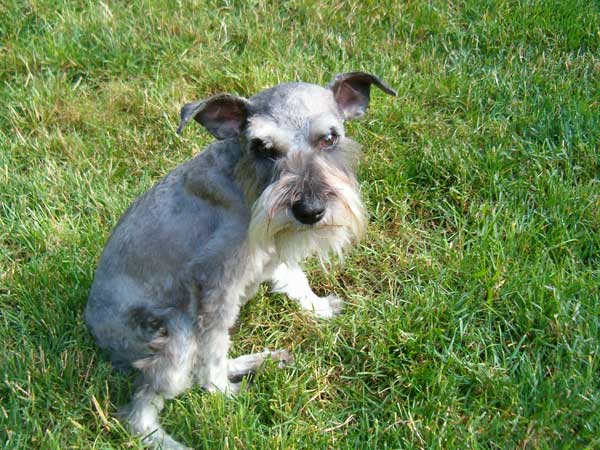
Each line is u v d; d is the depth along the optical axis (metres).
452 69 1.02
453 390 0.65
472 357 0.67
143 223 0.65
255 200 0.62
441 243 0.80
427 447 0.61
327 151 0.62
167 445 0.64
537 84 0.98
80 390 0.68
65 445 0.63
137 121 0.99
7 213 0.86
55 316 0.73
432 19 1.10
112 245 0.67
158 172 0.92
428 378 0.66
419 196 0.86
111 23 1.10
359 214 0.63
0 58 1.06
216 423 0.64
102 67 1.07
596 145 0.87
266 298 0.77
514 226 0.77
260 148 0.60
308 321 0.75
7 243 0.84
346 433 0.64
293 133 0.60
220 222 0.64
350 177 0.65
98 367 0.68
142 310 0.66
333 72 1.02
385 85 0.66
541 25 1.07
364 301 0.76
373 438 0.63
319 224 0.59
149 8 1.13
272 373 0.69
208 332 0.65
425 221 0.84
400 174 0.87
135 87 1.02
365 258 0.81
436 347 0.70
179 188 0.65
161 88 1.02
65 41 1.07
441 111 0.97
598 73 0.99
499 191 0.84
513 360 0.68
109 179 0.91
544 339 0.69
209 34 1.10
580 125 0.89
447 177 0.86
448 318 0.71
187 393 0.68
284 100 0.61
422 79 1.00
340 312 0.77
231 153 0.64
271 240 0.60
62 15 1.12
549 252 0.77
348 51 1.07
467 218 0.83
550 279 0.72
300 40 1.09
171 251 0.65
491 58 1.04
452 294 0.73
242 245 0.63
